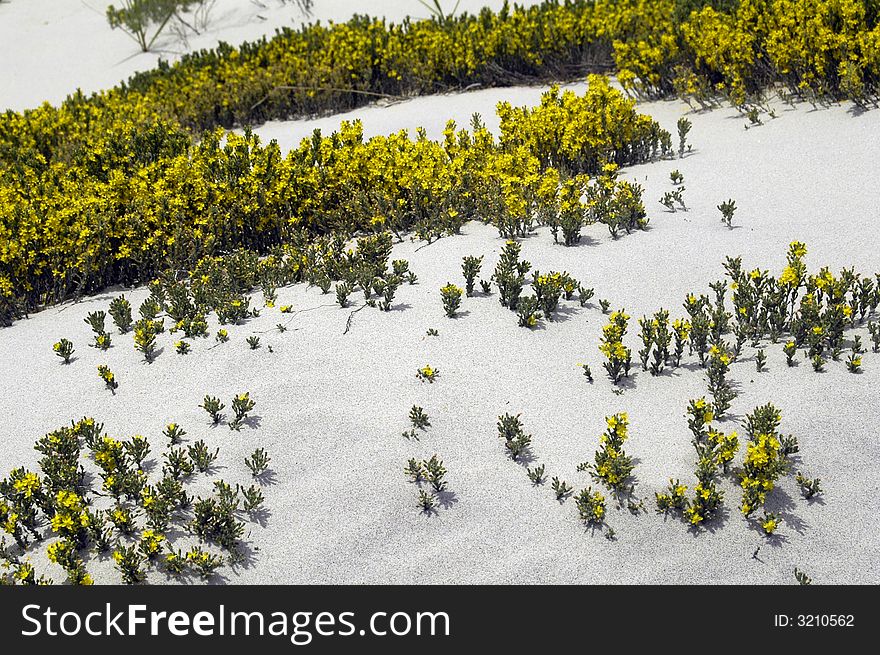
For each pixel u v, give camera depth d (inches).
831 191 284.2
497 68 515.5
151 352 229.6
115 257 298.5
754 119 365.4
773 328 211.3
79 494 182.2
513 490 172.9
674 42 434.3
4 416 212.5
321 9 752.3
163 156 368.8
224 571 161.5
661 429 184.1
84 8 823.7
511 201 275.1
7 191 322.7
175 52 714.8
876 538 156.3
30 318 273.9
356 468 180.7
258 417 197.9
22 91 673.6
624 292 237.0
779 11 398.9
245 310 241.1
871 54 353.4
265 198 315.0
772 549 156.7
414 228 304.0
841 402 183.8
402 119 475.2
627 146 350.0
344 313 236.2
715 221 274.7
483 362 209.5
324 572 159.6
